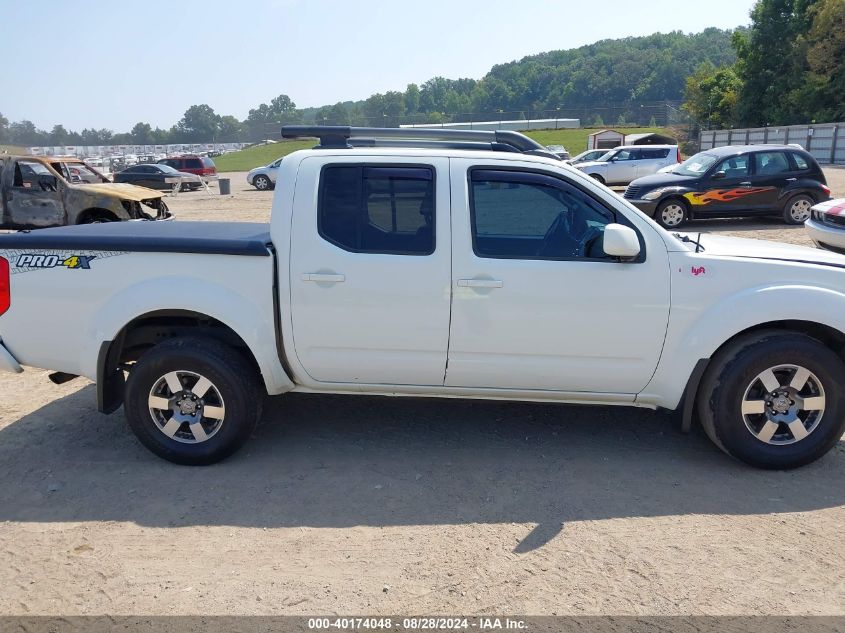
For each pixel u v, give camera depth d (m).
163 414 4.24
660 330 4.02
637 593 2.98
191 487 3.95
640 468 4.18
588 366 4.09
